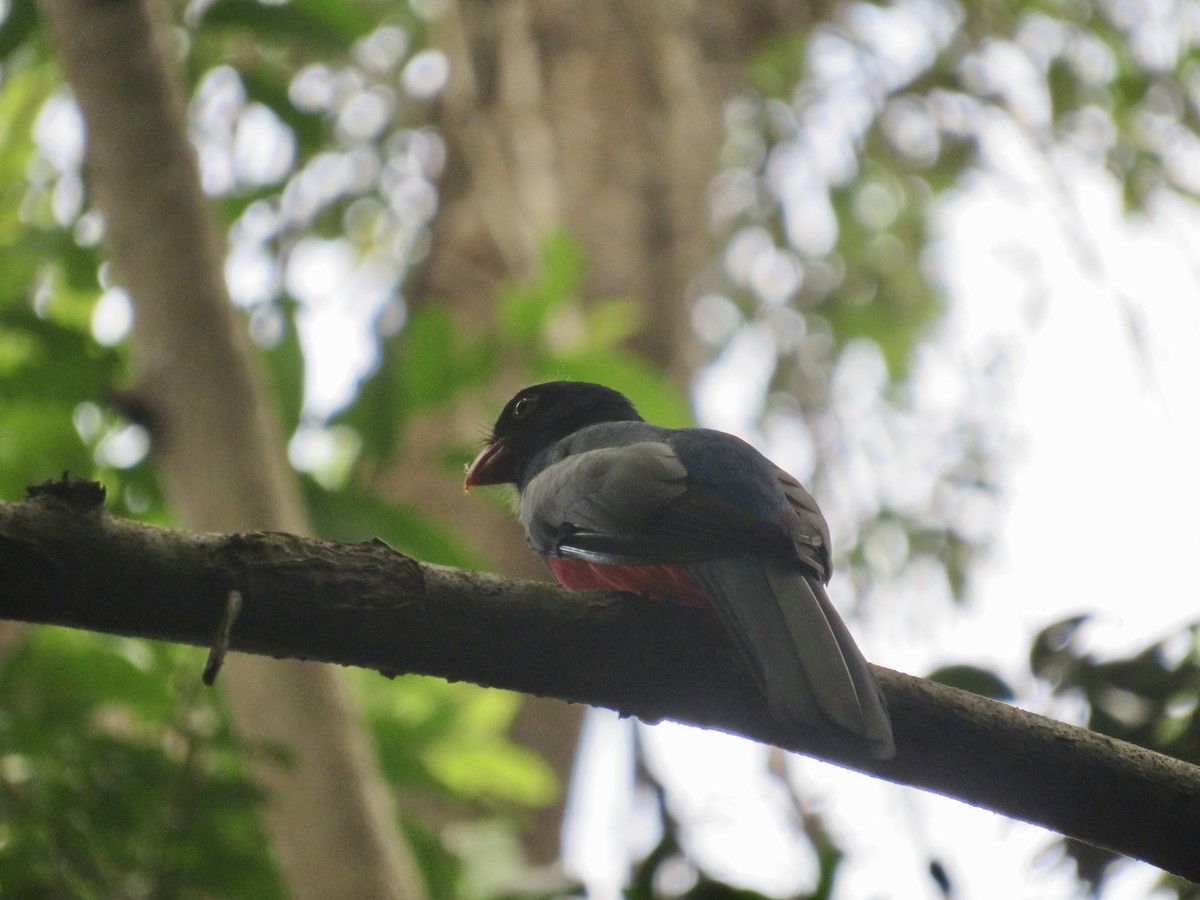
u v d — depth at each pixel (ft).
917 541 57.11
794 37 58.54
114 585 17.43
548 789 35.09
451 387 36.52
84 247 38.50
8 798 27.68
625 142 48.96
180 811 27.94
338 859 27.48
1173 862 20.76
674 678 20.45
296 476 33.96
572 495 24.88
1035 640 26.03
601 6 50.72
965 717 20.29
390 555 18.88
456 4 50.34
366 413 36.06
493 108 49.32
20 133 45.06
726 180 61.72
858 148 61.26
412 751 33.37
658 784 30.14
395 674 19.39
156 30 31.27
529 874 33.88
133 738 29.48
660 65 50.72
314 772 27.71
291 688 27.96
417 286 48.03
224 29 41.70
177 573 17.66
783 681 19.70
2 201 44.65
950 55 59.82
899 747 20.36
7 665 29.86
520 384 42.34
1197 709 25.20
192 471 29.60
